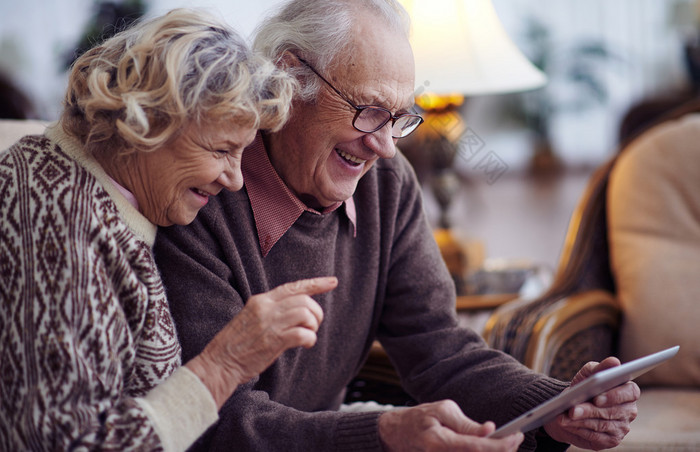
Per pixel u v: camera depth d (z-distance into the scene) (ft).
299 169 4.55
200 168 3.76
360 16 4.35
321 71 4.33
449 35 7.05
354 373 5.51
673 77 28.25
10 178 3.60
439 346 5.22
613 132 29.01
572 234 7.25
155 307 3.83
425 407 3.84
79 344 3.44
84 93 3.73
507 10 28.19
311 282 3.70
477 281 8.25
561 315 6.41
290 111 4.41
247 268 4.59
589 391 3.76
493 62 7.09
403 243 5.31
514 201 25.08
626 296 6.88
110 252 3.62
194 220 4.44
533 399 4.58
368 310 5.23
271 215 4.64
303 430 4.06
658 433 5.67
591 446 4.40
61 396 3.36
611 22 28.32
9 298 3.46
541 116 28.91
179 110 3.57
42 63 24.16
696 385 6.58
